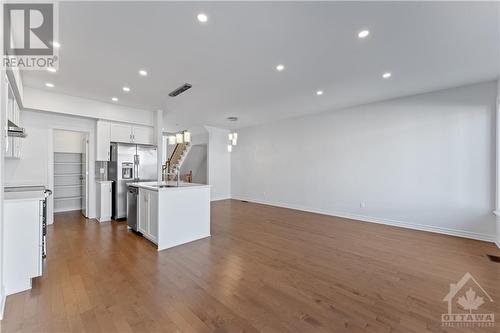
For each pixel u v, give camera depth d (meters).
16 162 4.12
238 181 8.09
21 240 2.17
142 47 2.59
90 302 1.99
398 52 2.69
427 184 4.18
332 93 4.21
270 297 2.09
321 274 2.54
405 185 4.43
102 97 4.44
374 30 2.26
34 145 4.29
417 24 2.15
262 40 2.45
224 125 7.49
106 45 2.54
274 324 1.74
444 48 2.58
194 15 2.04
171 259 2.92
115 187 4.94
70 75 3.37
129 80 3.57
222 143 8.15
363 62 2.95
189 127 7.62
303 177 6.16
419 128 4.25
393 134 4.57
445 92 3.97
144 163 5.25
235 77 3.45
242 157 7.94
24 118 4.18
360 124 5.05
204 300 2.04
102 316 1.81
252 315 1.84
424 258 2.98
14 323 1.72
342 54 2.74
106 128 4.93
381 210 4.75
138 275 2.48
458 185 3.87
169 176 5.85
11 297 2.04
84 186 5.43
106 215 4.90
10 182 4.06
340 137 5.39
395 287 2.27
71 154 6.00
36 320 1.75
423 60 2.88
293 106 5.15
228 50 2.66
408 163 4.39
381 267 2.72
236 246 3.42
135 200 4.00
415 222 4.32
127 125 5.24
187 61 2.93
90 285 2.27
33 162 4.29
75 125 4.77
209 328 1.69
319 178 5.82
